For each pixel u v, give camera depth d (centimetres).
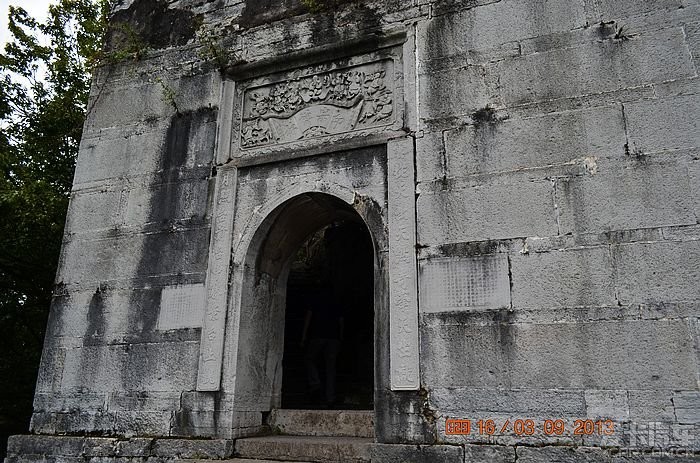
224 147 706
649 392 472
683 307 480
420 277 568
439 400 530
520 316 525
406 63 646
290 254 724
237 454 593
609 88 558
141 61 801
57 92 1227
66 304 718
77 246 740
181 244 685
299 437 625
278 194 659
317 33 700
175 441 605
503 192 564
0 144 1151
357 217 721
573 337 505
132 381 654
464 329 539
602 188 533
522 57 600
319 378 929
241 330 629
